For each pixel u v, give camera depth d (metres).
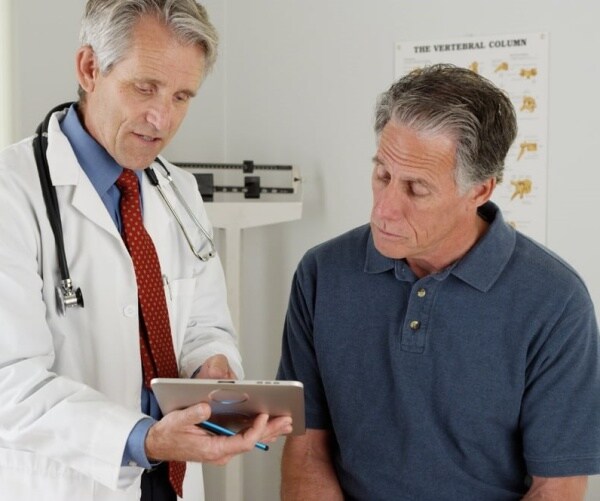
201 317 1.71
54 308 1.42
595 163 2.43
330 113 2.70
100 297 1.47
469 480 1.41
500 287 1.38
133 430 1.29
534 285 1.38
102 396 1.35
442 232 1.34
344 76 2.67
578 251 2.47
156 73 1.33
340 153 2.70
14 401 1.31
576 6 2.40
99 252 1.47
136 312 1.50
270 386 1.22
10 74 2.18
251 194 2.65
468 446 1.40
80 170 1.46
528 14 2.46
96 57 1.37
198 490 1.69
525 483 1.44
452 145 1.27
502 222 1.42
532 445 1.37
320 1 2.68
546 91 2.46
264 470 2.86
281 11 2.74
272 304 2.84
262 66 2.78
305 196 2.76
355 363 1.46
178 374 1.59
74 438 1.30
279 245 2.81
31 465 1.42
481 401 1.38
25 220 1.39
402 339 1.41
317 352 1.50
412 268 1.46
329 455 1.55
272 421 1.29
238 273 2.57
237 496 2.64
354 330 1.46
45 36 2.26
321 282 1.50
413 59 2.59
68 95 2.33
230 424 1.33
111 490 1.44
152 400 1.54
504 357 1.38
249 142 2.83
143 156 1.42
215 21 2.80
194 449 1.25
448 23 2.54
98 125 1.43
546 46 2.44
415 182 1.29
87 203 1.45
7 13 2.16
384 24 2.61
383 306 1.45
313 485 1.50
